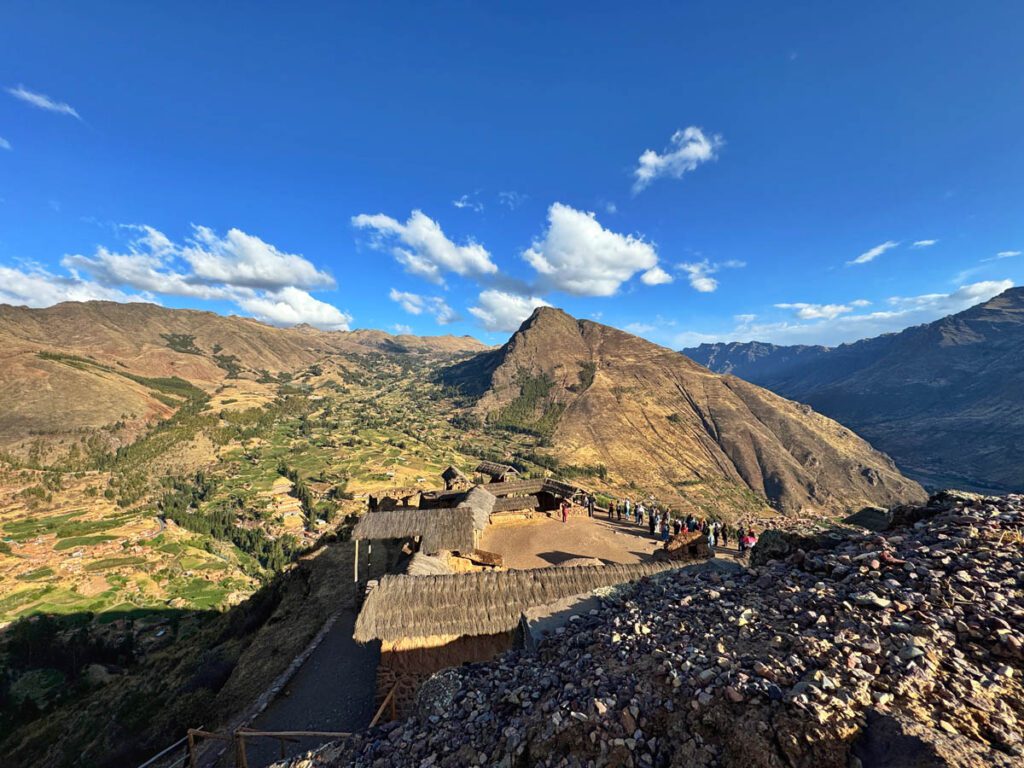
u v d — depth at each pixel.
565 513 34.91
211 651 27.64
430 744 7.60
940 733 4.18
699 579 10.04
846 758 4.31
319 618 24.95
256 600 35.00
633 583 11.27
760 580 8.72
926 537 8.30
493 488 38.78
